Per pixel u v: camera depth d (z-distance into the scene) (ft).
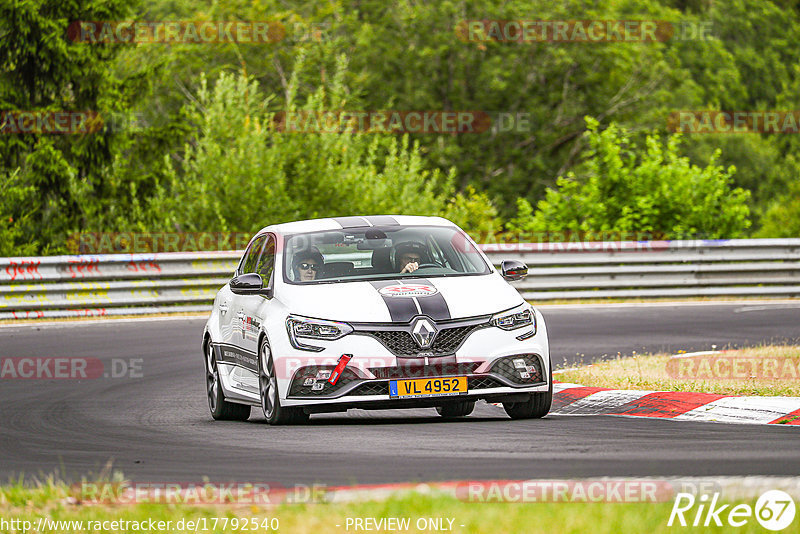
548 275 260.21
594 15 632.79
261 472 83.46
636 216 318.24
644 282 265.75
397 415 123.65
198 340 199.82
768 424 103.30
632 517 60.95
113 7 396.37
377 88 632.38
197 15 635.25
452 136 634.43
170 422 119.34
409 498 67.10
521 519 61.41
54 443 105.81
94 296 240.73
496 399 106.52
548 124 640.58
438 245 120.26
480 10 638.94
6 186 368.68
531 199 641.40
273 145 354.95
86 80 396.16
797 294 273.54
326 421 116.47
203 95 372.17
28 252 346.54
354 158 381.19
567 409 119.44
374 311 106.11
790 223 482.69
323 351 104.83
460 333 105.91
